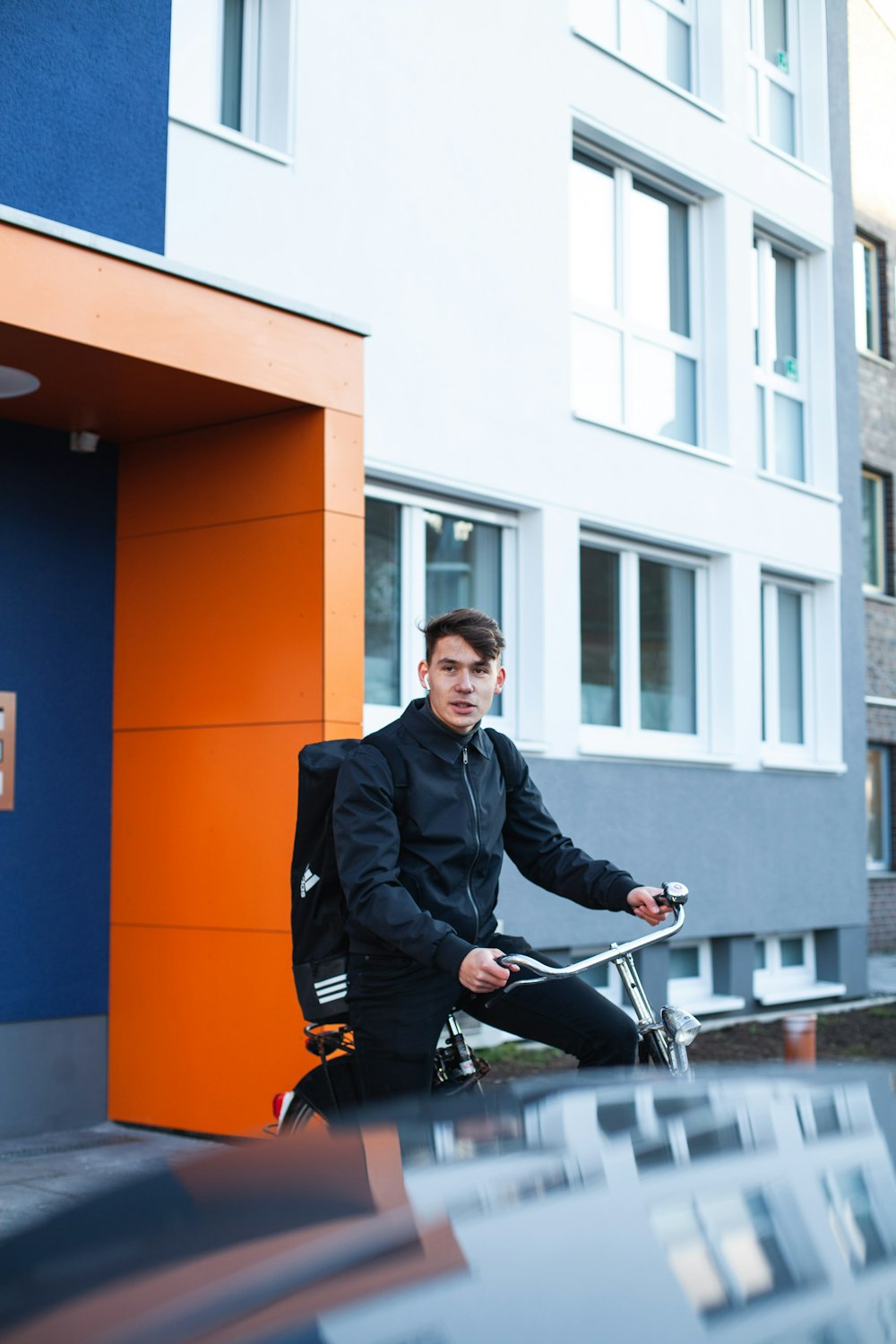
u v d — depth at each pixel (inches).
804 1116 68.9
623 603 424.2
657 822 415.5
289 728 246.2
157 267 223.8
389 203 343.0
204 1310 52.0
